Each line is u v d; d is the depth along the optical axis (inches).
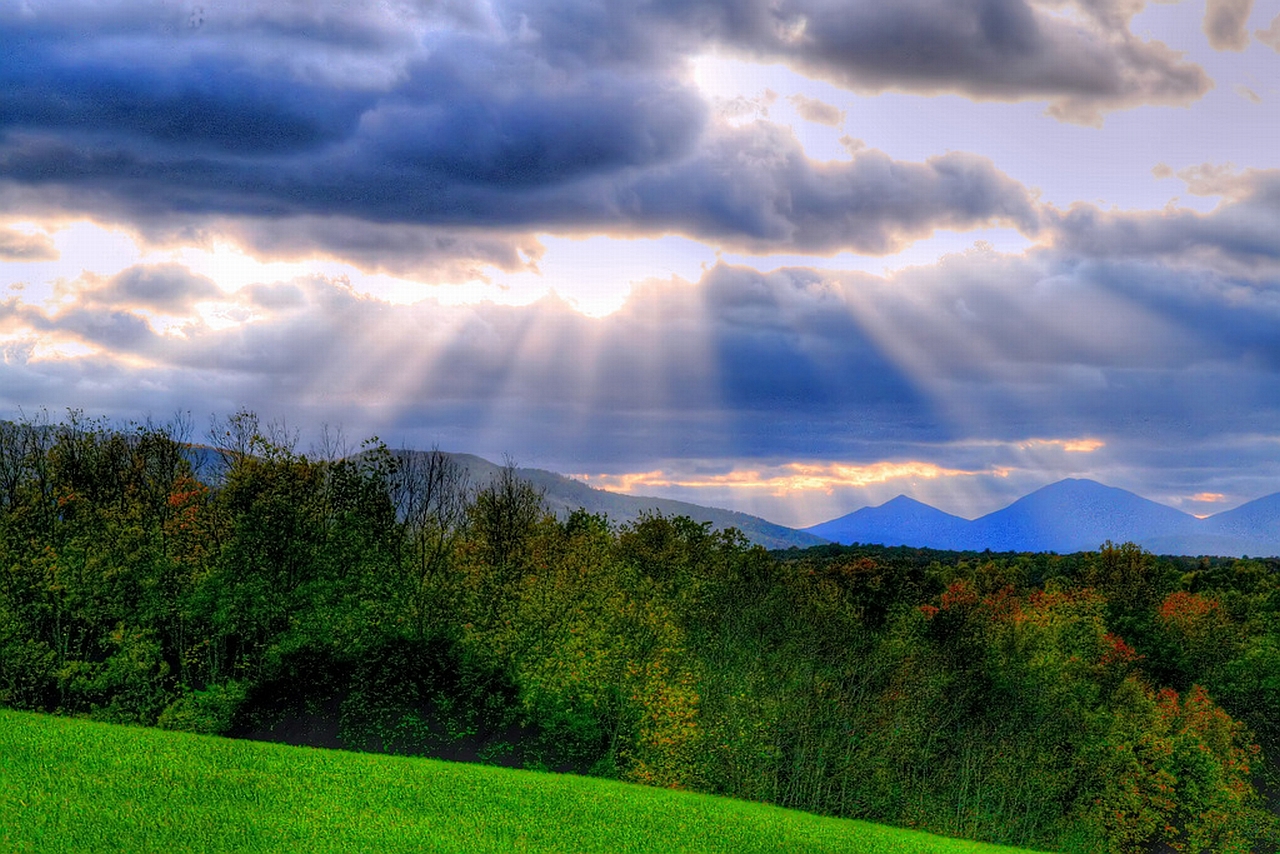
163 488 3002.0
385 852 885.8
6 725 1249.4
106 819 863.7
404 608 2711.6
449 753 2434.8
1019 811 2704.2
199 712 2272.4
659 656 2527.1
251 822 918.4
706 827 1213.1
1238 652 3818.9
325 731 2428.6
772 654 2765.7
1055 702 2965.1
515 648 2618.1
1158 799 2810.0
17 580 2269.9
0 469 2834.6
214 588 2407.7
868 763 2440.9
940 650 3132.4
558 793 1300.4
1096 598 3939.5
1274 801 3223.4
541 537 3245.6
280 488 2741.1
